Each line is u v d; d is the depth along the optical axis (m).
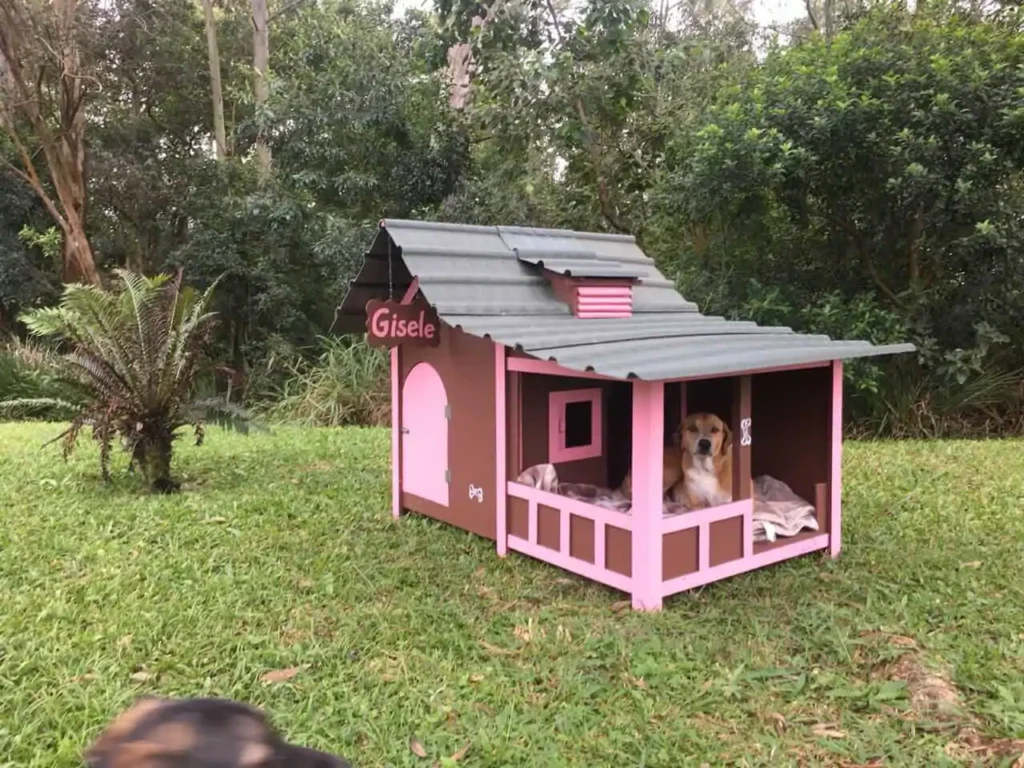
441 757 2.69
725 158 8.27
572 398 5.29
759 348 4.41
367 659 3.41
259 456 7.62
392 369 5.64
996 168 7.83
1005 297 8.55
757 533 4.69
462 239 5.21
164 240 14.45
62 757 2.66
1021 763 2.65
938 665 3.30
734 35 12.62
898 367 9.01
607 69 9.80
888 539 5.00
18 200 13.81
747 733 2.89
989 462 7.05
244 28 16.25
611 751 2.74
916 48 8.41
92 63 13.78
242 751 0.83
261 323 13.34
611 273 5.17
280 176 12.27
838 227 9.20
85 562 4.54
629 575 4.02
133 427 6.05
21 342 13.48
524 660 3.43
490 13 10.38
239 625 3.73
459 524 5.15
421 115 11.80
